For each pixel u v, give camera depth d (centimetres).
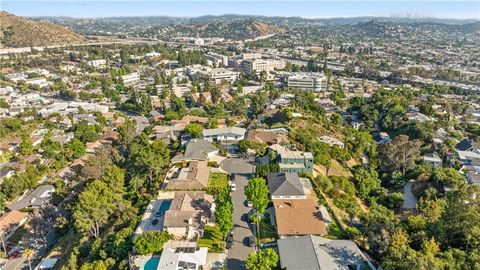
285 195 10944
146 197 11794
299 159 12838
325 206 10838
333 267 7881
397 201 12450
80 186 13500
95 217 10562
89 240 10788
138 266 8194
